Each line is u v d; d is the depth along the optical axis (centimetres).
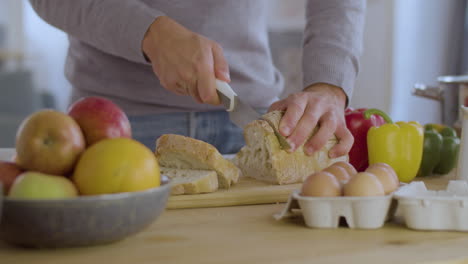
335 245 65
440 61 347
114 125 67
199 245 65
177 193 92
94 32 115
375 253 62
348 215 73
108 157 59
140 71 140
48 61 407
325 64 126
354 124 128
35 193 55
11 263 57
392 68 371
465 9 339
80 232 57
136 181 60
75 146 61
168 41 105
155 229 73
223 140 152
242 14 144
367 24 379
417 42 355
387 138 116
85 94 148
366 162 130
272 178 111
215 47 106
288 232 72
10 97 363
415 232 72
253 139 117
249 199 94
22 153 61
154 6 137
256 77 149
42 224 55
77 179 60
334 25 131
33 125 61
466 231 71
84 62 144
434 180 124
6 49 398
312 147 113
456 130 149
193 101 144
